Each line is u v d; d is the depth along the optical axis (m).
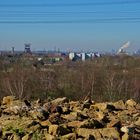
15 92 38.19
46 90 40.56
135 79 42.38
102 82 41.47
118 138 11.38
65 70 48.50
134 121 13.07
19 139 11.57
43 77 43.19
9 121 12.62
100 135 11.42
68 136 11.34
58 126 11.69
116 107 14.98
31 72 45.16
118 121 12.41
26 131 11.89
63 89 41.28
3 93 38.28
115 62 52.50
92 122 12.19
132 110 14.71
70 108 14.68
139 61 52.47
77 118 13.09
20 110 14.08
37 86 41.47
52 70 48.38
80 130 11.62
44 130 11.80
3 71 44.81
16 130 12.00
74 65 52.53
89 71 45.69
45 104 14.96
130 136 11.42
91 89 40.38
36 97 39.50
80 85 41.84
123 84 41.03
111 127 12.03
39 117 13.09
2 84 39.41
